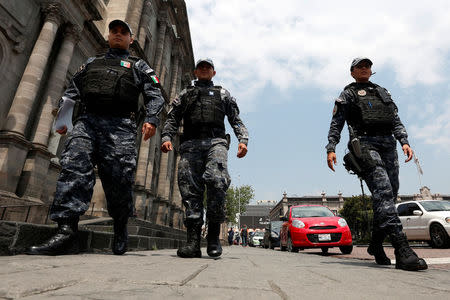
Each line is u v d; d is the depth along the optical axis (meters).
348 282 1.42
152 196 18.30
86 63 3.05
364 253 7.02
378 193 2.54
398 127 2.93
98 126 2.79
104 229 7.15
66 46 11.05
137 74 3.08
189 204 3.12
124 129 2.89
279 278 1.46
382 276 1.76
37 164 9.29
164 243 6.87
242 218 64.31
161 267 1.67
